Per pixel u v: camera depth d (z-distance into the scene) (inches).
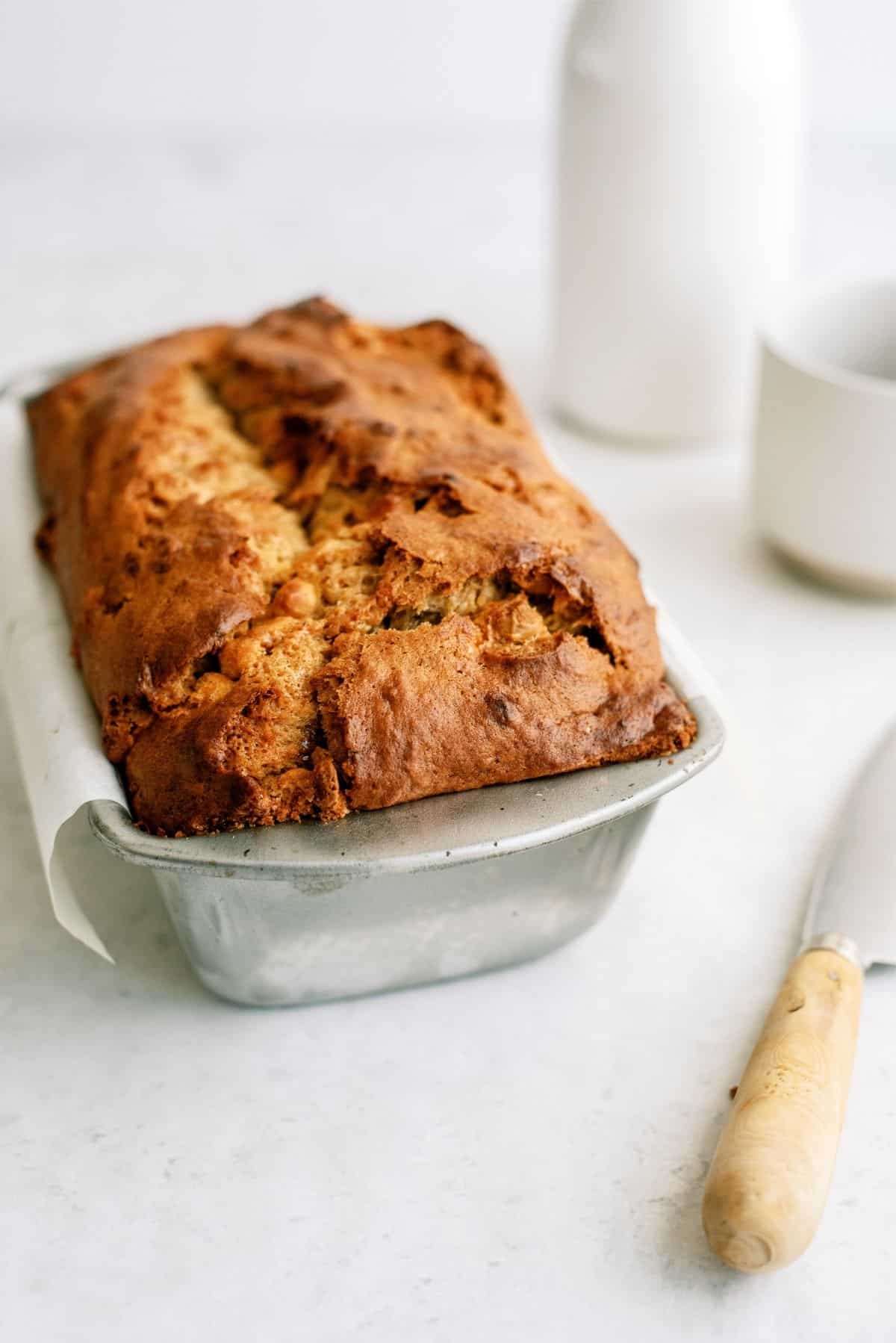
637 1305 15.8
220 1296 15.8
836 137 38.3
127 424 20.5
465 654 17.4
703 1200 16.0
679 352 25.9
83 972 18.6
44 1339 15.6
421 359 22.1
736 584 24.0
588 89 24.6
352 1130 17.1
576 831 16.6
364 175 37.2
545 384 28.4
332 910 17.0
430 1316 15.7
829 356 24.5
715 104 24.3
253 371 21.2
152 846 16.4
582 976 18.6
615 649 17.9
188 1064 17.7
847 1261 16.1
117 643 18.0
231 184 36.4
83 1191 16.6
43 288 31.0
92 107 37.7
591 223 25.4
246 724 17.0
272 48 37.0
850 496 22.5
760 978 18.5
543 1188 16.6
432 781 16.9
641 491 25.9
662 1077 17.6
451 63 37.7
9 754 21.2
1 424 22.7
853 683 22.3
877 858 18.7
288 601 18.0
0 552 20.7
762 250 25.5
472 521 18.4
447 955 18.0
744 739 21.4
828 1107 16.2
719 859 19.9
